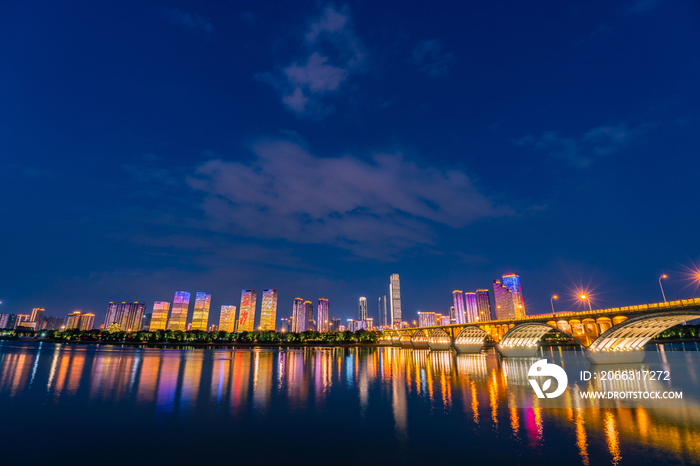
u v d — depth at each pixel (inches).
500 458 1001.5
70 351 5541.3
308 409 1593.3
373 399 1840.6
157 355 4977.9
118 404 1636.3
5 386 2064.5
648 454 1021.8
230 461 976.9
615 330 3073.3
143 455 1012.5
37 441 1119.0
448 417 1453.0
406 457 1011.9
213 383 2300.7
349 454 1034.1
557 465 951.0
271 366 3575.3
